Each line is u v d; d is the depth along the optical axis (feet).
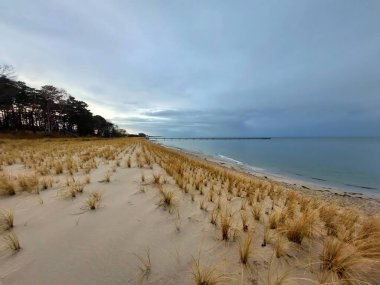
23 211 10.91
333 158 110.83
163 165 28.22
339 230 10.23
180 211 11.30
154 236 8.65
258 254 7.57
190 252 7.64
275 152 154.61
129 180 17.98
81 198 12.84
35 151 42.50
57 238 8.26
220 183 21.36
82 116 193.88
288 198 16.94
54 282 6.06
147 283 6.14
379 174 64.44
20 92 139.13
